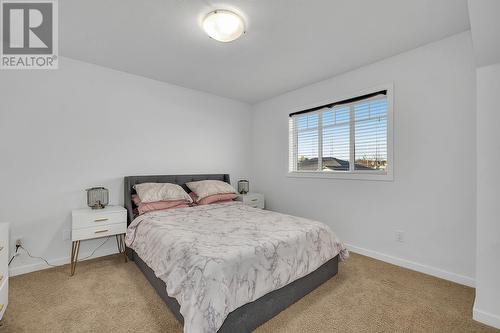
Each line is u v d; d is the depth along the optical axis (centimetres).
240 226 217
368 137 294
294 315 173
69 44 241
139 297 195
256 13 194
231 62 281
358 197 297
